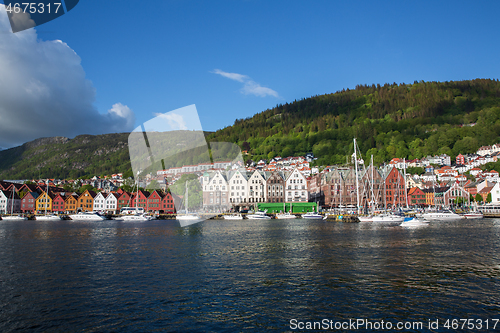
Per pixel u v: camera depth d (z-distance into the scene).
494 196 140.38
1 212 149.62
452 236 59.44
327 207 147.25
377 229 75.12
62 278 28.09
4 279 27.78
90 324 18.80
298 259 36.50
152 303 22.14
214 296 23.61
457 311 21.17
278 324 19.11
